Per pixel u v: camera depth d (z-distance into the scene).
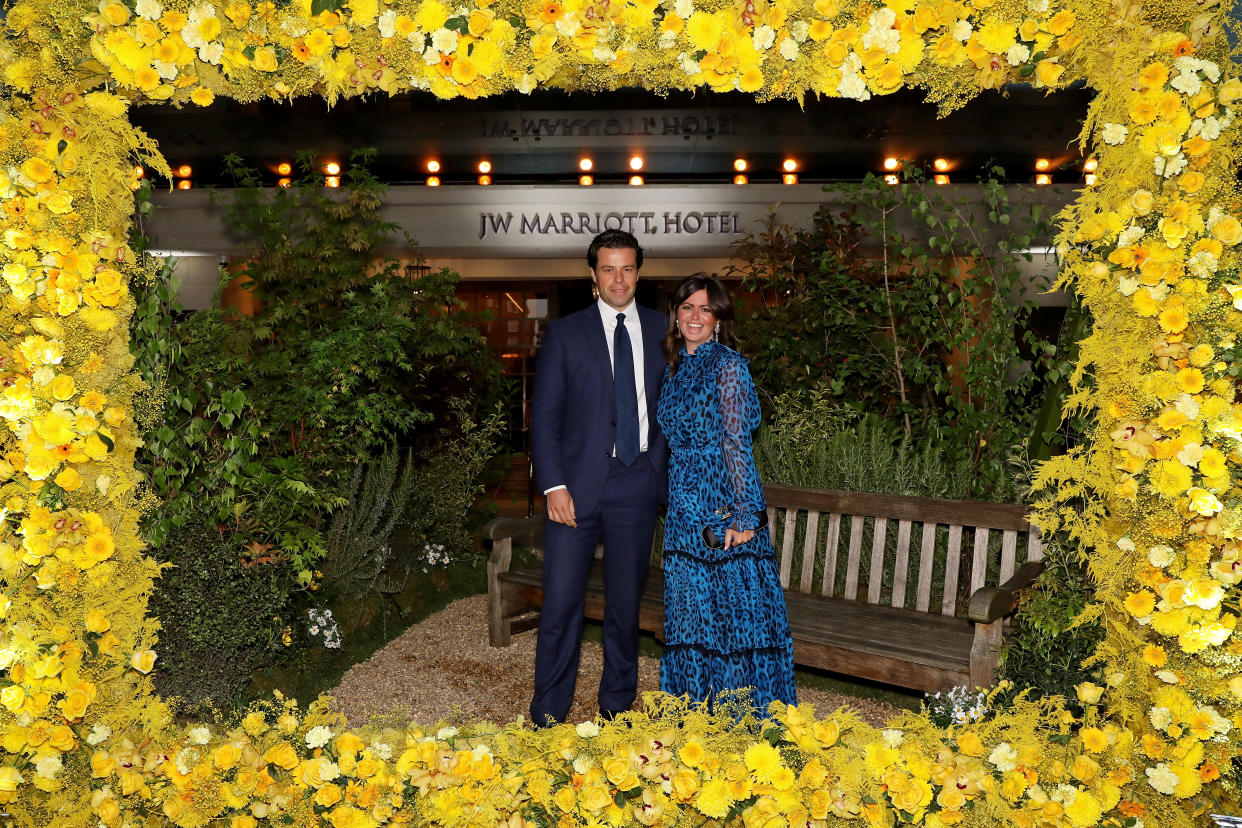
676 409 3.08
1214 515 2.32
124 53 2.38
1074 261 2.47
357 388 5.54
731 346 3.16
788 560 4.26
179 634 3.34
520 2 2.44
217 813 2.43
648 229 10.78
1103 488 2.42
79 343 2.45
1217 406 2.31
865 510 4.05
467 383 7.16
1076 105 10.03
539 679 3.37
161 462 3.49
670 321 3.29
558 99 10.97
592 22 2.41
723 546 3.00
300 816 2.44
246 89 2.53
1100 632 2.68
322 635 4.43
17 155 2.42
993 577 4.32
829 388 5.75
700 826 2.44
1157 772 2.33
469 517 6.62
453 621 5.26
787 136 11.03
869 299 5.68
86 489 2.48
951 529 3.81
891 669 3.28
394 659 4.63
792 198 10.60
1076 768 2.35
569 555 3.33
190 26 2.41
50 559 2.41
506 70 2.50
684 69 2.48
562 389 3.35
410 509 5.63
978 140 10.61
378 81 2.51
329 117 11.05
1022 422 4.79
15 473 2.42
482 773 2.42
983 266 5.13
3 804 2.43
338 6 2.42
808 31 2.43
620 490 3.30
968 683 3.10
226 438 3.97
